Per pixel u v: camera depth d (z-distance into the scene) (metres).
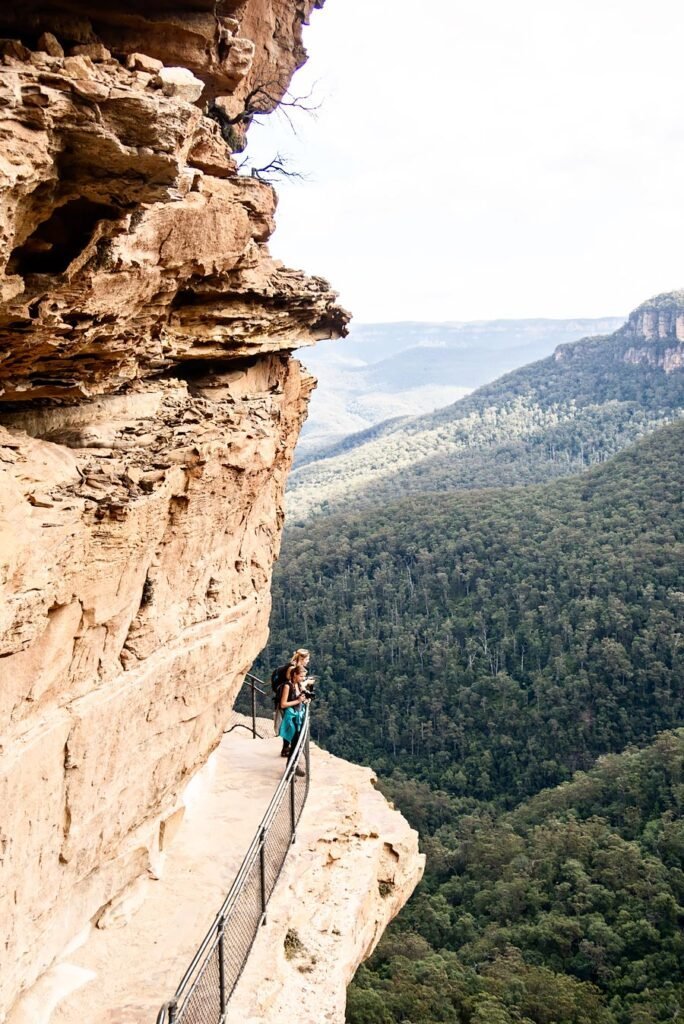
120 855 8.06
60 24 6.70
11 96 4.38
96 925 7.86
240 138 11.41
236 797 10.85
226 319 8.44
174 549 8.02
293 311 9.73
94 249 5.41
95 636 6.93
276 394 10.48
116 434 7.20
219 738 10.10
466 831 74.31
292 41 11.69
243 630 9.84
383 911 12.01
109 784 7.47
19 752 5.92
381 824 13.02
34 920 6.48
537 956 51.41
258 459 8.94
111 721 7.26
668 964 48.38
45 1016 6.71
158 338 7.50
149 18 7.00
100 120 4.80
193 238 6.71
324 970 8.80
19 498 5.59
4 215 4.54
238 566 9.80
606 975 48.44
